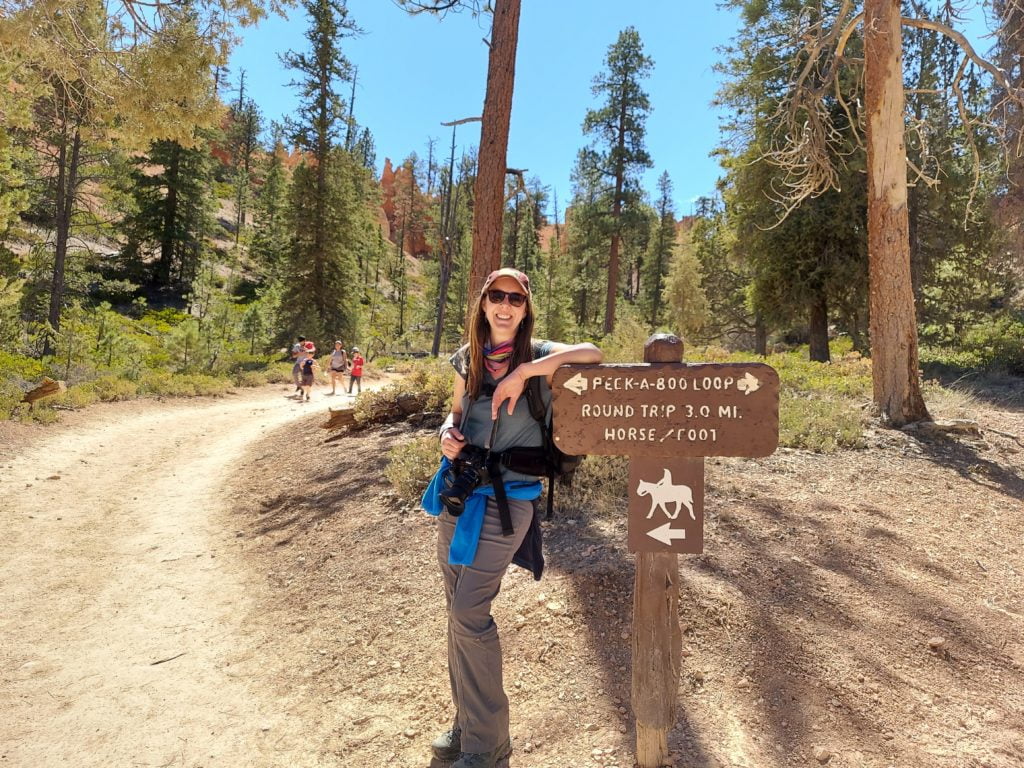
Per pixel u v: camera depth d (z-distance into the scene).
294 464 7.70
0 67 8.06
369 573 4.22
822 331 18.80
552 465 2.25
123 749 2.71
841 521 4.52
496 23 8.21
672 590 2.16
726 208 21.52
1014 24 8.59
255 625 3.86
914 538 4.38
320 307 31.94
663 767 2.25
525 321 2.27
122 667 3.40
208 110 8.17
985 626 3.33
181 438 10.38
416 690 2.99
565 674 2.86
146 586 4.51
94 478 7.58
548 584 3.54
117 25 7.92
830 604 3.37
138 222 39.44
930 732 2.53
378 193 69.38
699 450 1.99
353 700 2.99
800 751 2.37
